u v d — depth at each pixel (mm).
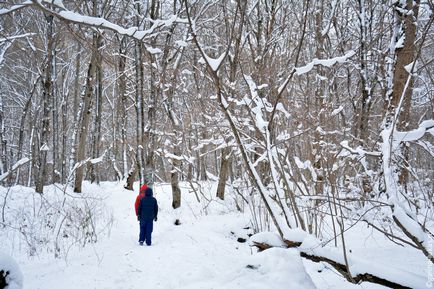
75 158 17156
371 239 7195
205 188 15117
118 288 5238
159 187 15648
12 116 23203
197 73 13203
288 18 12477
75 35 3898
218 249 7645
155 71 12234
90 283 5387
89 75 13133
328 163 5547
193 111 12875
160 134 12734
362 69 10047
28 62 16828
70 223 8836
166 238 8500
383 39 11070
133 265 6246
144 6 12477
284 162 5738
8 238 7867
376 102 10242
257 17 12508
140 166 13008
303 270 3725
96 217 10000
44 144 11711
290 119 6754
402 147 5402
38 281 5465
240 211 10992
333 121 6496
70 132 25969
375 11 12031
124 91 16984
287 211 4621
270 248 4062
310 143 6172
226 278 3912
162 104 12812
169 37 10609
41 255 6945
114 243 7891
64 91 19953
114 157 22062
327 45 12086
